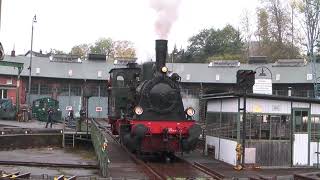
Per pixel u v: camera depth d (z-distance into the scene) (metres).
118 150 21.66
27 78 50.34
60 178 12.87
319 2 50.00
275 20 64.06
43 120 42.19
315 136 18.22
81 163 18.14
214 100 20.47
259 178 13.88
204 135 22.67
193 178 14.27
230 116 18.28
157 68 19.48
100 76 51.53
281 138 17.81
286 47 62.50
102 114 51.56
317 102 18.09
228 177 14.59
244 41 76.25
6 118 39.94
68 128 32.25
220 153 19.23
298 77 47.47
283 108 17.88
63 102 51.16
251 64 51.41
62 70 51.47
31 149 24.41
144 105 18.75
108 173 14.45
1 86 42.75
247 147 17.39
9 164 17.39
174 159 19.28
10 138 24.23
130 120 18.84
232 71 50.72
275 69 49.03
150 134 18.44
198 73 51.06
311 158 18.09
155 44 19.73
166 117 18.81
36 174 14.52
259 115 17.66
